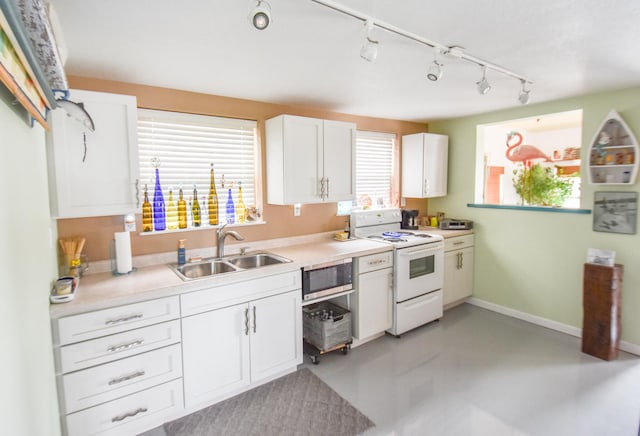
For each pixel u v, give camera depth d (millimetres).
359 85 2607
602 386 2449
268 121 3006
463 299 4203
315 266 2668
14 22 690
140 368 1956
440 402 2297
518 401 2297
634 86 2750
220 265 2723
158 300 1986
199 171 2785
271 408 2252
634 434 1972
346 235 3492
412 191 4082
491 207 3859
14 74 790
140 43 1794
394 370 2701
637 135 2789
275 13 1499
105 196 2072
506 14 1541
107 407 1867
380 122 3971
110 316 1838
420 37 1769
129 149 2129
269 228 3143
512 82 2594
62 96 1760
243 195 3035
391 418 2146
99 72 2215
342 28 1652
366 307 3031
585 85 2707
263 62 2096
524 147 4848
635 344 2902
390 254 3178
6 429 827
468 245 3979
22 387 1007
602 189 3025
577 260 3225
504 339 3213
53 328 1696
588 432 1998
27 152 1250
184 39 1755
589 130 3051
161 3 1399
